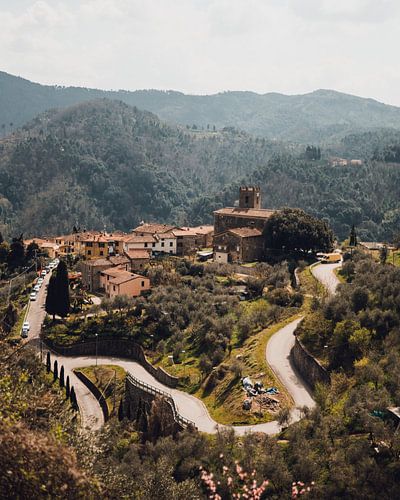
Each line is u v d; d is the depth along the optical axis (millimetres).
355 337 69500
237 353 87625
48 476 26734
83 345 105438
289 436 56406
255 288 113188
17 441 26578
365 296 79750
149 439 68125
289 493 49000
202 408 74562
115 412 81562
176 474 54625
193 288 120000
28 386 37938
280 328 93625
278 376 76000
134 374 92438
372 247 154500
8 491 26312
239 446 57281
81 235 177250
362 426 55094
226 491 50438
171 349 97000
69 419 37406
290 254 136625
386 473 48781
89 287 129750
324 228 138625
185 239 152875
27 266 156000
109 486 35719
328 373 69188
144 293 120062
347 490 48219
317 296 98125
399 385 58469
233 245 138000
